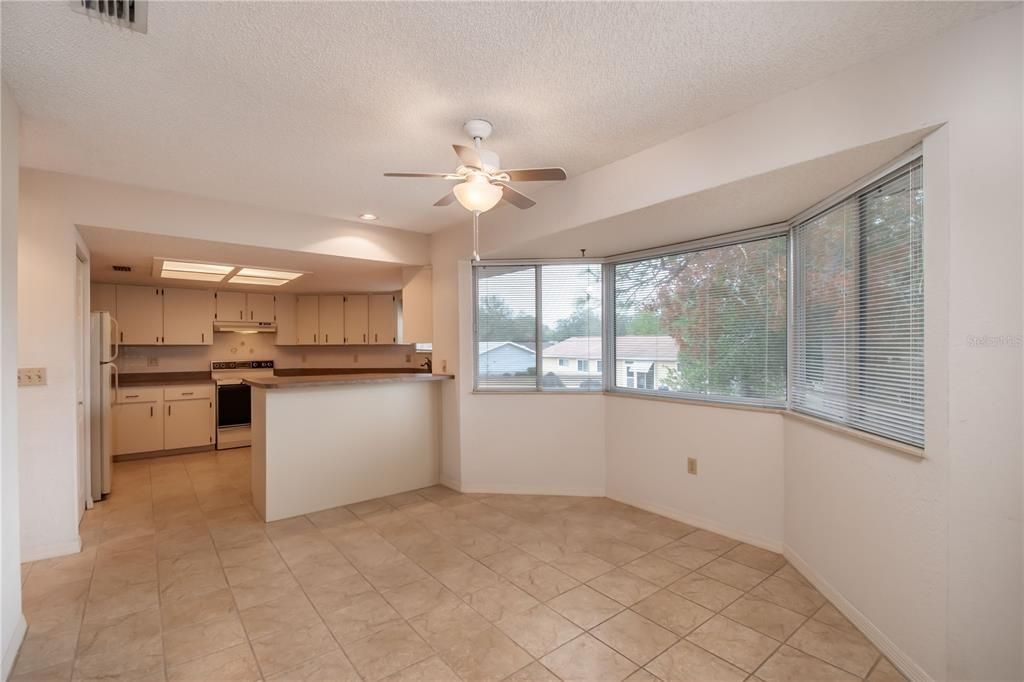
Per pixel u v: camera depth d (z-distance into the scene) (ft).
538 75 6.64
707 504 11.28
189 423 19.20
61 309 10.14
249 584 8.92
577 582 8.93
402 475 14.51
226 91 6.98
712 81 6.81
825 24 5.59
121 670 6.59
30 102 7.20
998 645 5.59
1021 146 5.33
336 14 5.35
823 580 8.41
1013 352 5.40
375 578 9.13
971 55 5.57
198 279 17.85
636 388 13.33
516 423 14.17
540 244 12.33
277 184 10.85
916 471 6.24
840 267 8.34
